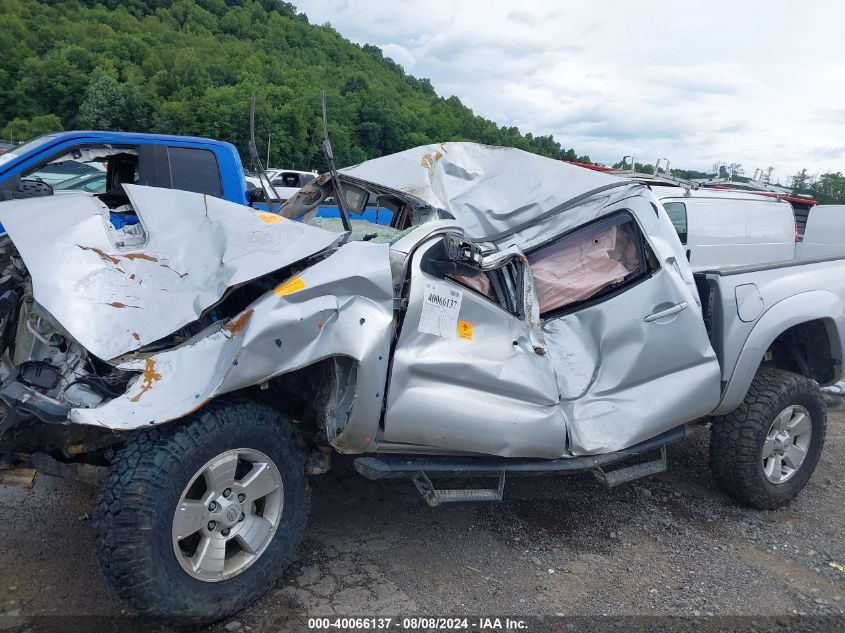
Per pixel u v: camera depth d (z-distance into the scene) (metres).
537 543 3.92
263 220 3.31
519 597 3.33
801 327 4.98
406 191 4.08
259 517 3.01
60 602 2.95
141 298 2.84
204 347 2.79
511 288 3.86
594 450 3.80
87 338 2.65
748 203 10.14
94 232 3.05
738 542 4.16
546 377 3.79
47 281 2.76
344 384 3.14
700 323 4.29
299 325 2.89
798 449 4.72
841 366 4.93
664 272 4.22
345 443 3.11
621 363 4.05
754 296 4.51
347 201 4.76
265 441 2.94
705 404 4.27
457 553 3.70
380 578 3.37
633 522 4.32
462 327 3.51
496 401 3.53
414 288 3.31
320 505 4.11
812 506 4.79
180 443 2.64
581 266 4.22
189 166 5.99
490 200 4.26
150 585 2.56
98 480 2.97
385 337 3.12
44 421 2.55
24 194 5.36
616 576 3.63
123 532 2.51
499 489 3.58
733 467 4.48
